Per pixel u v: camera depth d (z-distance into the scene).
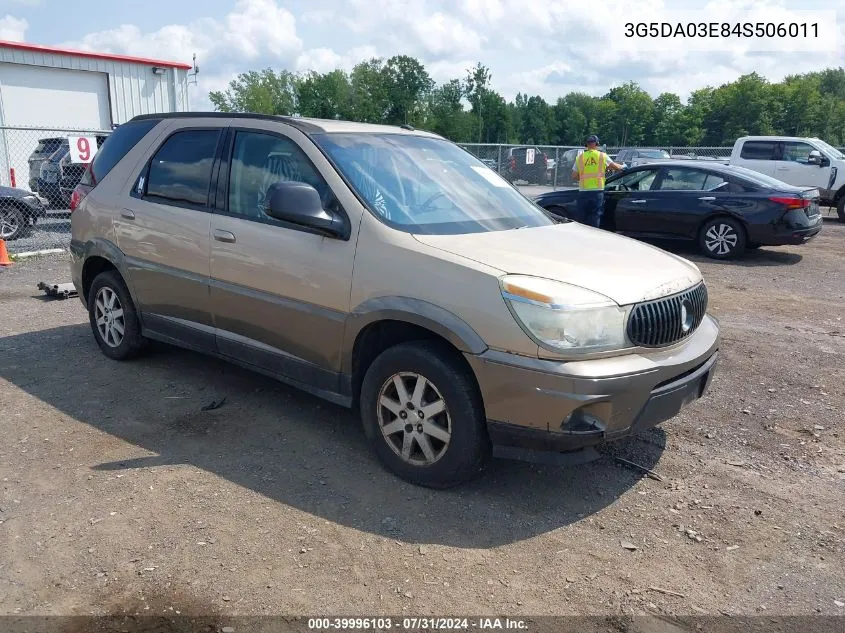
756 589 3.11
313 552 3.27
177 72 22.84
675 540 3.47
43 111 20.25
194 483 3.87
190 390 5.21
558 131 111.19
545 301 3.34
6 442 4.30
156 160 5.25
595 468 4.19
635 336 3.52
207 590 2.99
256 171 4.56
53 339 6.44
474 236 4.04
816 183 17.81
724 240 11.60
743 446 4.54
